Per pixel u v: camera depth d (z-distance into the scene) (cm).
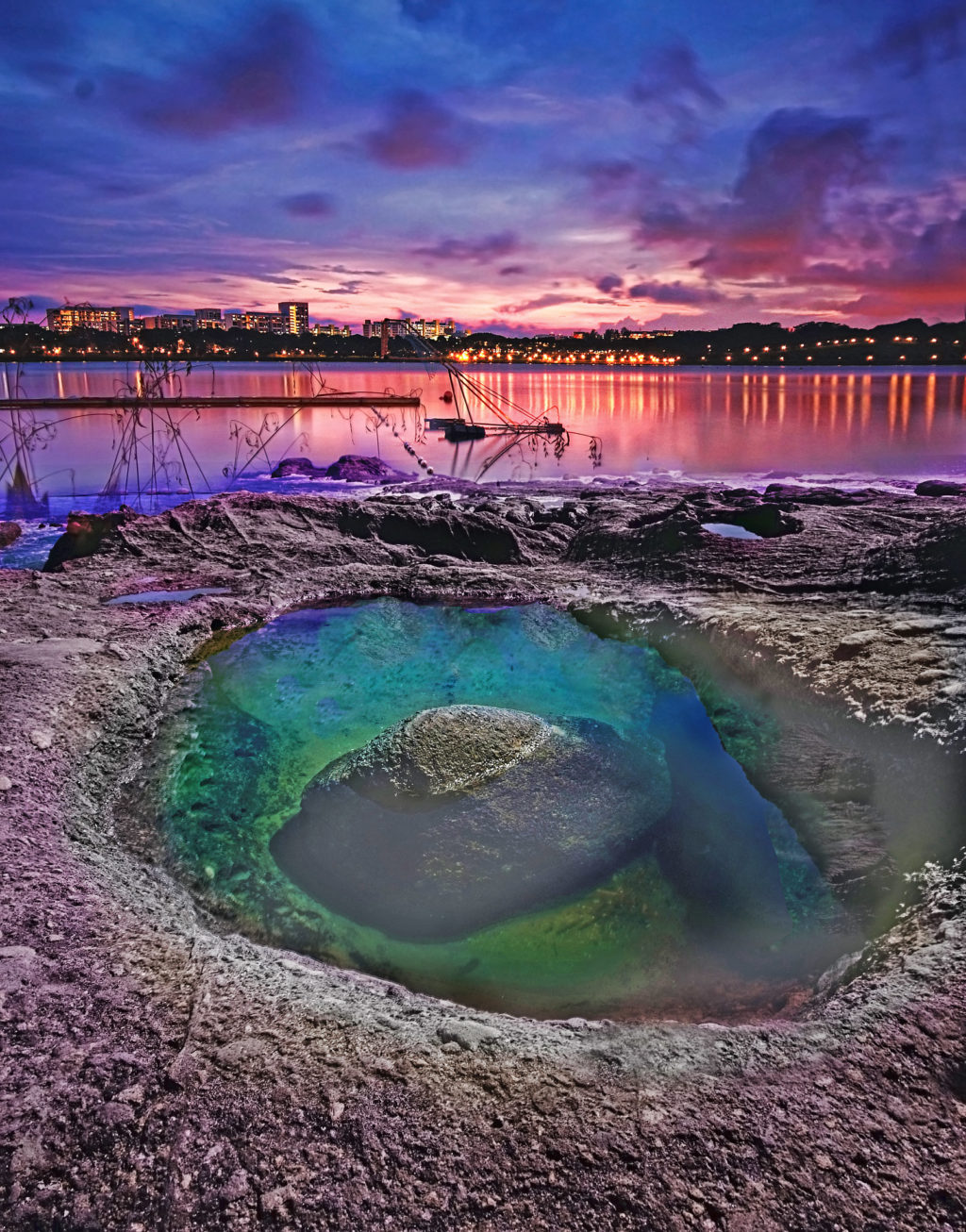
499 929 314
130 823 379
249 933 310
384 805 365
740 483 1298
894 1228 163
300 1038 217
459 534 878
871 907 304
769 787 394
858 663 439
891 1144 183
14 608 618
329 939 309
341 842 354
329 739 479
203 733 482
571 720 449
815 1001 262
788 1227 163
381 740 408
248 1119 187
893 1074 204
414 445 1912
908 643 450
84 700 452
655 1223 164
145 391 1424
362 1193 169
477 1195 170
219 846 367
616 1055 216
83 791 380
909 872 310
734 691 491
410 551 859
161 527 851
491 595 730
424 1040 221
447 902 324
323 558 822
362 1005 241
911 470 1466
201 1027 218
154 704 501
